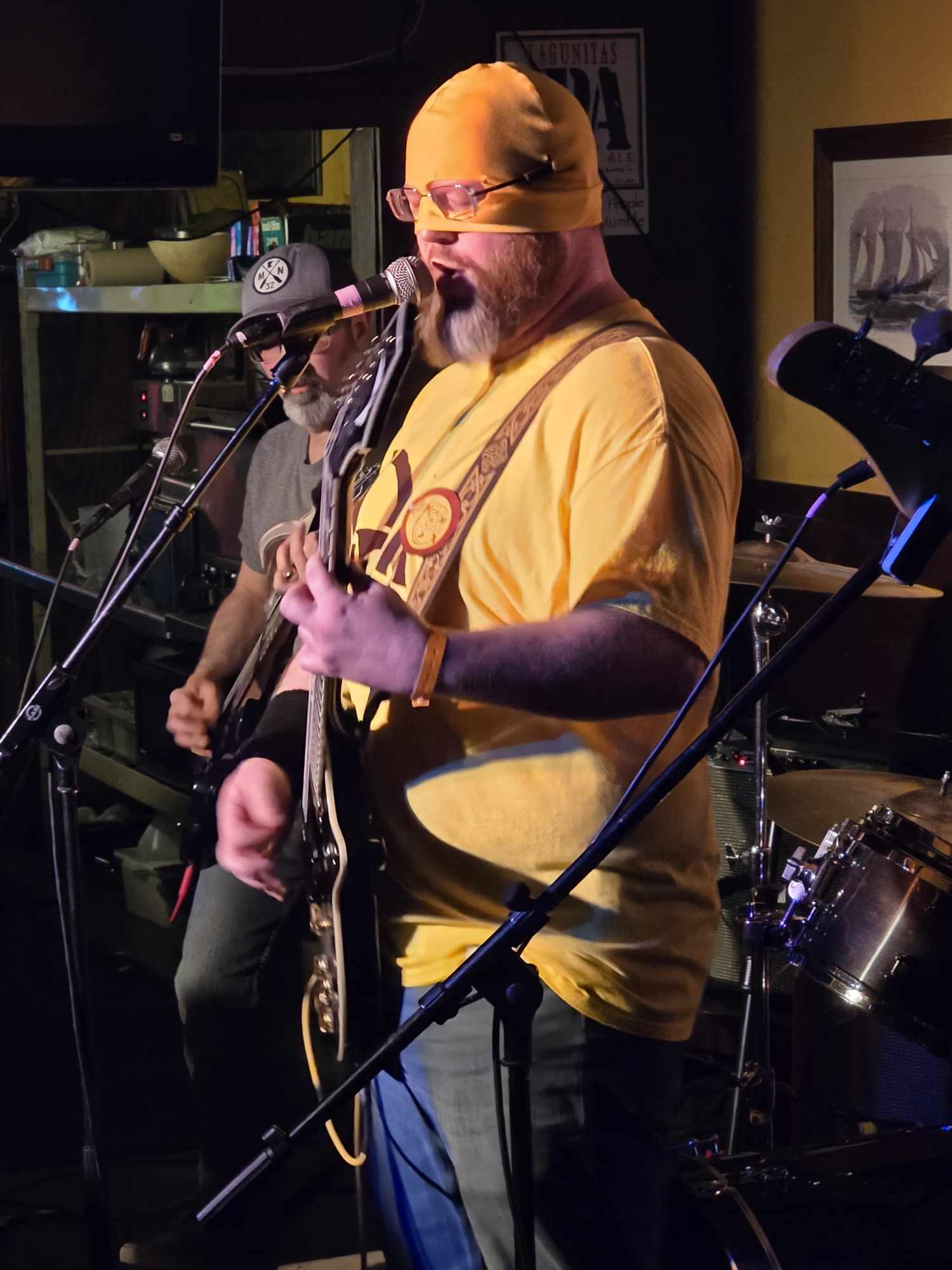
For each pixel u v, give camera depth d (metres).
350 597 1.67
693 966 1.88
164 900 4.81
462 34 4.35
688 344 4.75
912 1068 2.91
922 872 2.70
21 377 5.52
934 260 4.12
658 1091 1.85
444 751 1.84
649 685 1.68
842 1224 1.90
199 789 2.40
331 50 4.23
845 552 4.43
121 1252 2.48
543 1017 1.80
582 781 1.78
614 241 4.62
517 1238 1.67
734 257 4.73
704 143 4.66
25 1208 3.15
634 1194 1.82
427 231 1.85
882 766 3.72
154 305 4.69
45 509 5.57
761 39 4.57
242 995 2.45
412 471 1.95
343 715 1.91
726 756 3.86
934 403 1.39
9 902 5.06
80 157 3.49
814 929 2.83
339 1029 1.91
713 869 1.94
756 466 4.78
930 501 1.39
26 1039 4.04
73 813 2.14
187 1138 3.50
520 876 1.81
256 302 3.25
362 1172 2.42
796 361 1.39
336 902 1.86
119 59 3.46
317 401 3.04
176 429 2.21
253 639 2.97
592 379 1.78
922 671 4.17
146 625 4.59
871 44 4.24
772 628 3.21
